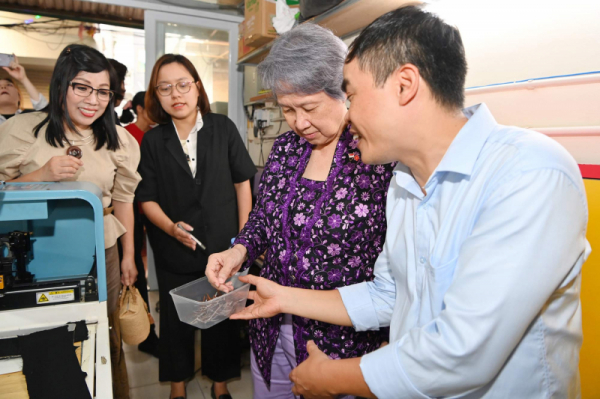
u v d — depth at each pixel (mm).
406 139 653
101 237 1045
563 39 1156
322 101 959
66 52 1431
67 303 1033
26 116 1504
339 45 955
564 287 591
